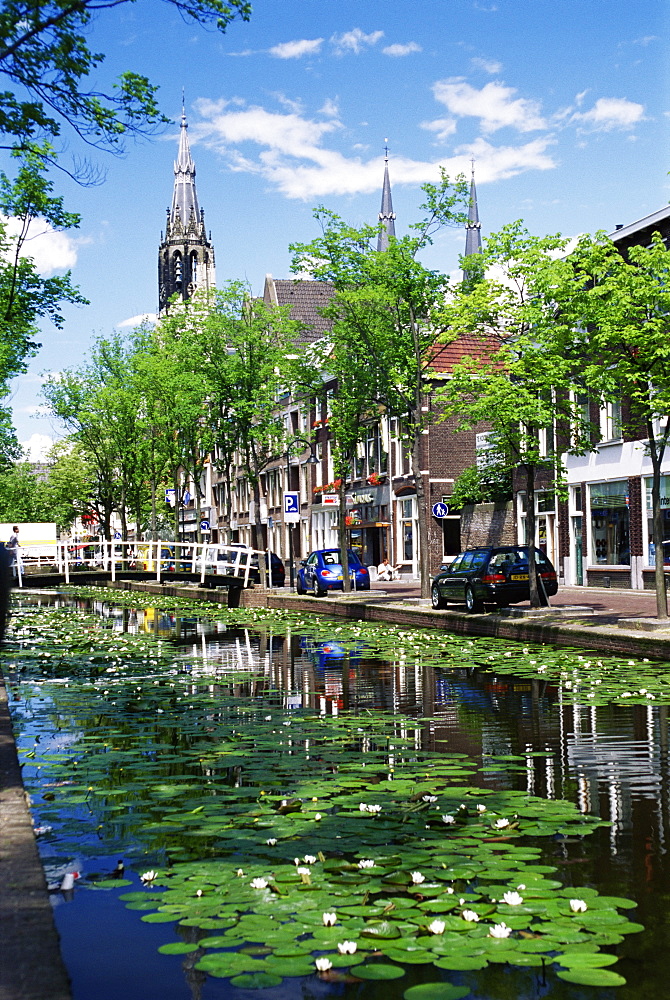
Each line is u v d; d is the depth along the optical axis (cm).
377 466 4819
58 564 5109
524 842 555
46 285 2255
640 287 1700
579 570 3372
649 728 923
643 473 2978
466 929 410
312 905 443
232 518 7375
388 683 1325
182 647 1931
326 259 2706
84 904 461
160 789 698
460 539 4334
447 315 2158
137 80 925
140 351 5509
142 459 5716
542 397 2031
